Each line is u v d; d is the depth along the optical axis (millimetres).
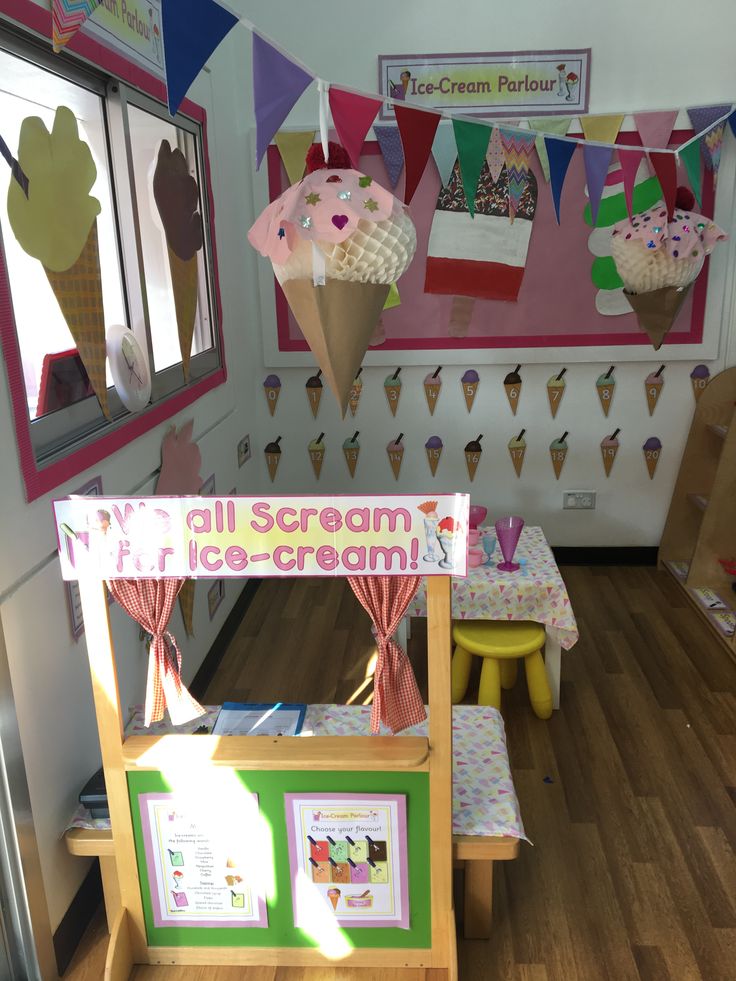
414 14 3629
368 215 1479
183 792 1872
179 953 1980
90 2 1158
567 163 2240
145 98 2562
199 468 3076
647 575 4172
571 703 3057
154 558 1738
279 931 1961
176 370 2900
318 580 4199
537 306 3939
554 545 4312
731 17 3564
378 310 1610
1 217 1796
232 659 3447
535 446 4168
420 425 4164
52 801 1940
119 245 2492
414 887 1903
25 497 1826
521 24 3625
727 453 3754
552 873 2252
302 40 3680
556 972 1947
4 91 1937
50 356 2096
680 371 4031
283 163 3787
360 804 1852
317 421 4180
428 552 1672
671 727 2891
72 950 2020
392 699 1835
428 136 1878
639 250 2148
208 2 1300
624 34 3609
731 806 2488
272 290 4000
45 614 1921
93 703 2182
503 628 2926
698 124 2848
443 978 1933
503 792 2041
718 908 2117
